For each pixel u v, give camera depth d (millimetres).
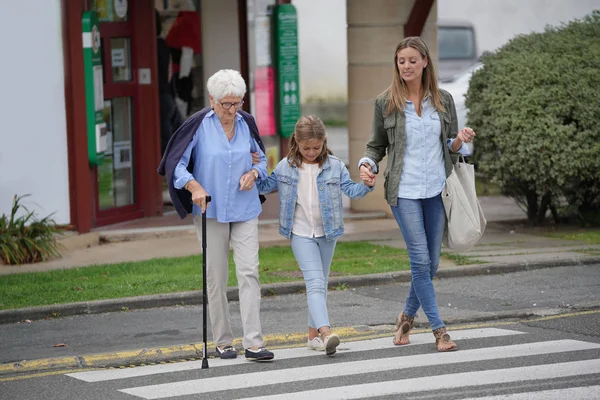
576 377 10742
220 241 11586
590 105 19438
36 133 19094
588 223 20984
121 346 12617
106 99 20641
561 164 19359
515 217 22562
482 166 20531
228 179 11406
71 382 11109
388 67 22047
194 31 22641
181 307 14734
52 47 19016
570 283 15898
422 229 11742
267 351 11672
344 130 40375
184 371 11422
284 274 16312
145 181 21500
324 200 11602
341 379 10875
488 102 20203
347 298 15141
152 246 19188
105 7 20578
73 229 19422
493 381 10641
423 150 11625
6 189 19016
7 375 11539
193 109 22844
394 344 12391
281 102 22625
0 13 18781
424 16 21547
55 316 14195
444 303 14617
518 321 13656
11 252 17453
